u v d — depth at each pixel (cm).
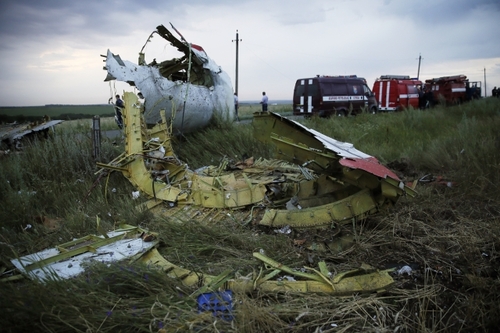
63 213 495
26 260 312
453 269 344
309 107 1686
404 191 374
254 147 802
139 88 674
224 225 427
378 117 1290
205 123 878
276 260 351
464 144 736
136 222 444
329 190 468
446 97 2362
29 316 229
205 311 255
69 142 682
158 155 571
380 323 263
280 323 255
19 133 774
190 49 845
